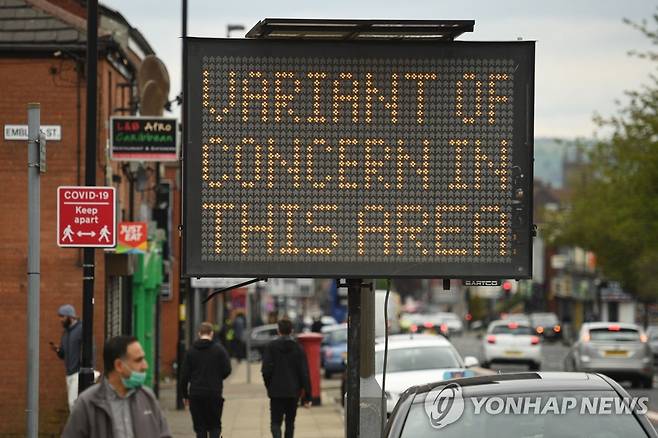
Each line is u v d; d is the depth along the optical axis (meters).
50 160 36.03
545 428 13.73
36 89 36.09
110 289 38.75
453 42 18.64
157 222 51.72
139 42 50.25
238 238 18.36
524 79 18.66
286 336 28.48
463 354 89.31
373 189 18.53
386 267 18.48
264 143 18.44
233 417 40.50
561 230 127.44
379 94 18.59
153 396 12.93
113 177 38.72
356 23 17.75
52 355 36.00
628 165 72.94
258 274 18.31
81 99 36.09
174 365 64.94
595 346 56.38
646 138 69.50
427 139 18.59
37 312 20.28
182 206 18.30
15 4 36.53
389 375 33.22
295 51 18.52
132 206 43.22
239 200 18.36
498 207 18.59
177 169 65.19
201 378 27.50
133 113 42.25
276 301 114.38
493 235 18.59
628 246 104.12
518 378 14.74
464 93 18.64
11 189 36.00
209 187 18.36
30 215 20.36
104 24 45.69
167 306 65.00
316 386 47.06
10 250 35.97
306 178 18.47
